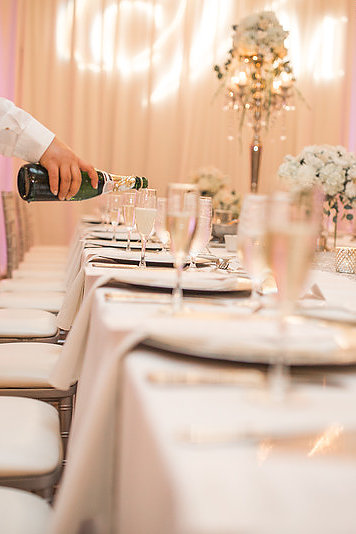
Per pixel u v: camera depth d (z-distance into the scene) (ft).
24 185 6.12
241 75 13.76
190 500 1.43
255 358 2.37
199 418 1.90
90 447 2.51
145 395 2.10
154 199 5.75
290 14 23.59
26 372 5.55
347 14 23.76
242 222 3.78
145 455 1.93
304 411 2.00
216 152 23.40
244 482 1.53
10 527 3.06
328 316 3.38
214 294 4.34
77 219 23.04
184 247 3.62
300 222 2.36
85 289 4.91
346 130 23.99
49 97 22.75
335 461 1.65
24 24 22.44
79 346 4.14
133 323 3.05
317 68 23.77
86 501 2.56
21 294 10.12
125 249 7.59
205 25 23.29
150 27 23.13
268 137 23.24
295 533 1.37
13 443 4.00
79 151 22.97
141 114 23.26
